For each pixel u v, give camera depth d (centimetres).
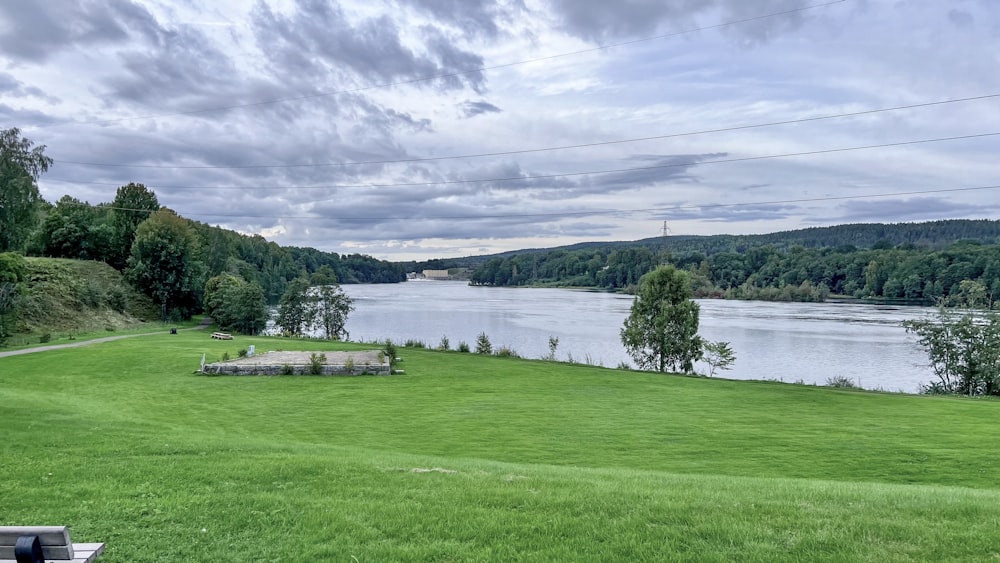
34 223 6016
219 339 5353
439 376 3350
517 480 988
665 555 629
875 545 662
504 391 2881
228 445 1312
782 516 759
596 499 835
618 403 2600
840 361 5278
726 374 4841
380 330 7644
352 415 2297
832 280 13762
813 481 1218
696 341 4922
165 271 8600
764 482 1138
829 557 624
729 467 1580
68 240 8944
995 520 762
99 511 760
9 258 5734
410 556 623
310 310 7700
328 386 2981
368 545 655
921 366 4956
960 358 3978
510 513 762
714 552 636
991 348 3828
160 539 670
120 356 3766
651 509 785
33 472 980
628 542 661
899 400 2814
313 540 670
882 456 1711
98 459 1110
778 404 2639
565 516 750
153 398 2592
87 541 662
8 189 5600
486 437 1933
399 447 1783
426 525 718
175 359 3691
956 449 1800
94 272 8375
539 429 2056
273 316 9844
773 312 10031
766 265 14812
